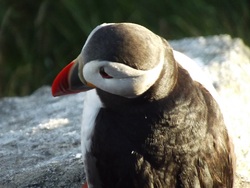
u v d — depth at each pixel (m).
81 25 15.82
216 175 7.34
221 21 16.19
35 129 10.92
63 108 11.90
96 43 6.73
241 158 9.52
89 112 7.31
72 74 7.11
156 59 6.68
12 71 16.05
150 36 6.77
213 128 7.30
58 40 16.05
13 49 16.17
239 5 16.41
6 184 9.41
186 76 7.30
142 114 7.01
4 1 16.20
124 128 7.06
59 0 16.00
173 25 15.90
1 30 16.03
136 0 16.05
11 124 11.72
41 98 12.91
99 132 7.14
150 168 7.09
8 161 10.01
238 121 10.41
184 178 7.18
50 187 9.26
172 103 7.02
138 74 6.62
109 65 6.62
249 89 11.59
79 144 10.24
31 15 16.16
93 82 6.87
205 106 7.31
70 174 9.41
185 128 7.09
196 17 16.03
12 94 15.84
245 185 8.98
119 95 6.88
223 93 11.27
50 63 15.97
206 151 7.22
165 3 16.03
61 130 10.77
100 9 15.95
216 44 13.55
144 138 7.03
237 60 12.67
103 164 7.20
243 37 16.17
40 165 9.73
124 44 6.62
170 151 7.08
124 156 7.09
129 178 7.14
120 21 15.88
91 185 7.46
